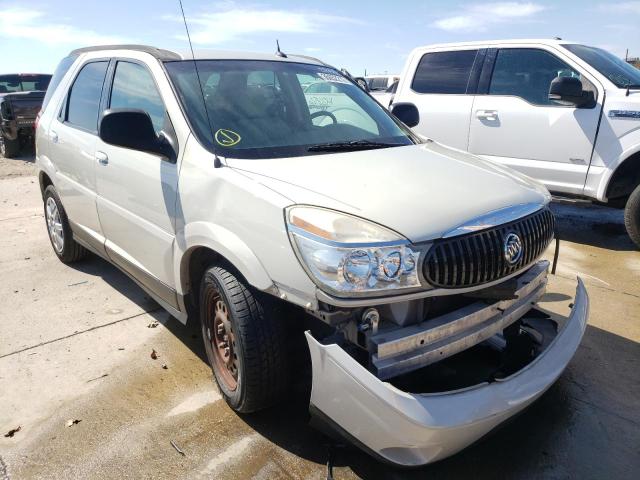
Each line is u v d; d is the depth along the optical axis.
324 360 2.14
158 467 2.51
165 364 3.38
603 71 5.80
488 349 2.98
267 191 2.41
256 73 3.46
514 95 6.27
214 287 2.71
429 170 2.72
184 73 3.23
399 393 2.03
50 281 4.77
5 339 3.71
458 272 2.20
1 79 14.78
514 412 2.28
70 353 3.53
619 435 2.75
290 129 3.14
